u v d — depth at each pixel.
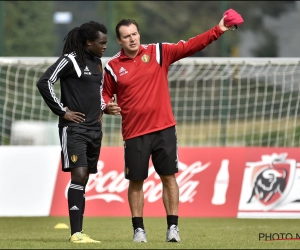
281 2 60.12
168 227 22.44
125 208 36.31
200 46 22.77
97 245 20.00
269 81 50.38
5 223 36.38
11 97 50.56
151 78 22.48
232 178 36.31
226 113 50.41
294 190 35.16
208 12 66.75
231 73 46.00
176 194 22.61
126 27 22.23
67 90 22.61
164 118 22.50
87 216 36.56
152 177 36.56
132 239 25.03
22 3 60.66
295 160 35.59
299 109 50.75
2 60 38.28
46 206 36.25
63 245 20.11
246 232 29.28
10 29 59.97
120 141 50.84
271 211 35.16
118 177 36.78
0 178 36.56
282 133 51.94
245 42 59.84
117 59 22.81
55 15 61.78
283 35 59.84
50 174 36.69
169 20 67.06
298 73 44.16
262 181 35.75
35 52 60.66
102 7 59.91
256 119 52.22
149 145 22.48
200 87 54.16
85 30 22.52
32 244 20.83
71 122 22.45
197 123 55.00
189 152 37.06
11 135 48.69
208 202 36.22
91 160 23.19
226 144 48.94
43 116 51.72
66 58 22.39
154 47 22.78
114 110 22.44
